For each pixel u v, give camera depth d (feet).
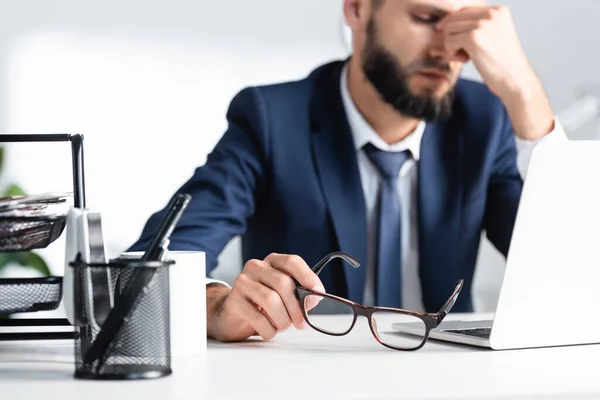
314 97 6.61
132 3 8.48
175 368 2.35
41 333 2.65
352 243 6.40
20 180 8.21
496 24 6.19
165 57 8.56
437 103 6.38
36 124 8.37
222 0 8.62
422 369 2.33
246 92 6.62
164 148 8.55
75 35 8.42
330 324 3.54
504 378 2.17
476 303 8.59
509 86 6.20
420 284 6.55
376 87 6.40
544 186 2.64
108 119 8.48
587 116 8.99
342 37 8.82
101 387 2.01
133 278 2.12
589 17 8.98
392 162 6.48
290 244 6.48
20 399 1.86
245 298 2.95
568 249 2.73
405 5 6.29
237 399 1.86
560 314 2.79
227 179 6.25
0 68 8.30
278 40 8.74
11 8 8.30
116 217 8.45
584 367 2.37
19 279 2.37
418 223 6.53
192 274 2.64
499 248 6.69
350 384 2.06
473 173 6.56
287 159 6.47
